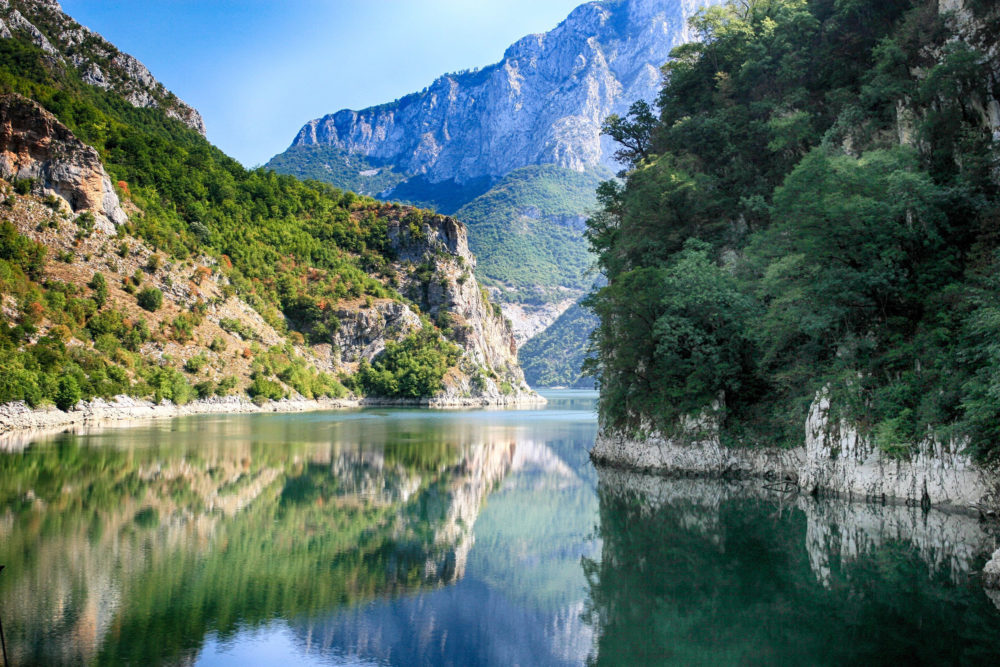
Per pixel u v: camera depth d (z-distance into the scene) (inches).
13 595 983.0
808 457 1635.1
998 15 1627.7
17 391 3459.6
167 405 4785.9
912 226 1481.3
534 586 1105.4
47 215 4948.3
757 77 2434.8
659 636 896.3
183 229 6850.4
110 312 4722.0
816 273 1533.0
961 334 1350.9
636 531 1422.2
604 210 2785.4
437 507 1729.8
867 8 2166.6
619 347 2098.9
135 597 988.6
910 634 852.0
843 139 1975.9
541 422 5014.8
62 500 1640.0
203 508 1609.3
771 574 1111.0
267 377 6112.2
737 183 2320.4
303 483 2015.3
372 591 1068.5
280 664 788.0
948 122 1641.2
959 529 1254.3
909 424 1411.2
